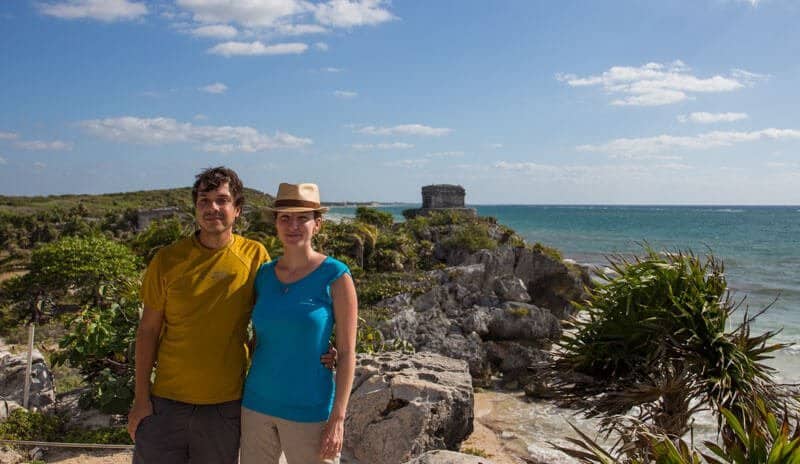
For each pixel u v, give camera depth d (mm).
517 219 155000
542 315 23359
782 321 28188
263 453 3326
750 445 3406
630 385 5238
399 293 24953
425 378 8195
